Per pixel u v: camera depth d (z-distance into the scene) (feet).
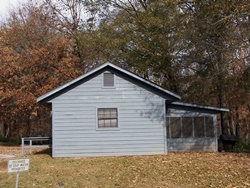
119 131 56.70
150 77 94.63
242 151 62.69
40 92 82.53
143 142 56.90
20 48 94.38
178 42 68.13
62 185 33.71
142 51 77.56
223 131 82.89
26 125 98.68
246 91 69.36
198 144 61.82
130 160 50.21
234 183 33.94
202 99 86.22
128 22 86.63
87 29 91.35
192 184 34.06
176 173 39.17
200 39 58.34
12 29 94.48
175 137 62.03
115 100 57.16
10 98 83.71
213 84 72.59
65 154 55.57
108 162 48.60
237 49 57.88
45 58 86.79
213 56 64.03
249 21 52.54
